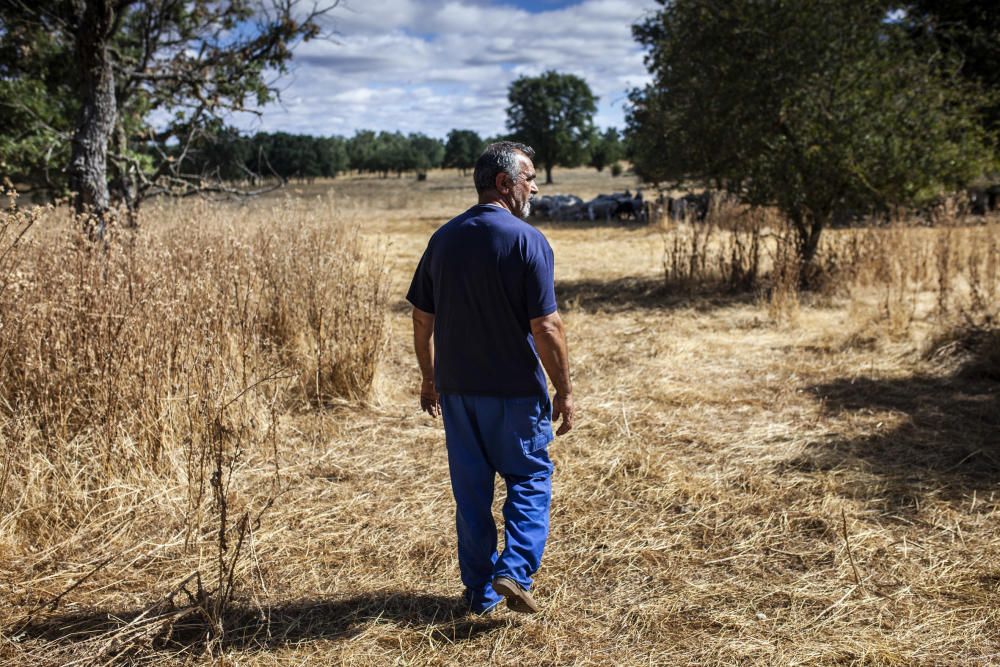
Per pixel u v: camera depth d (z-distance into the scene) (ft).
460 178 295.69
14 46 34.22
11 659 8.35
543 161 246.68
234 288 18.85
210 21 29.30
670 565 10.63
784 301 27.68
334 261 22.81
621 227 70.79
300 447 15.14
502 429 8.82
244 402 15.38
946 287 25.89
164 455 13.16
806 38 30.14
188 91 28.78
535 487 8.96
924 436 15.19
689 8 32.58
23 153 34.65
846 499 12.48
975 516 11.71
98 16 21.36
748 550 11.01
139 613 9.29
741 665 8.36
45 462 11.87
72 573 10.19
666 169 40.29
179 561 10.55
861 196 30.48
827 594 9.74
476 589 9.26
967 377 19.12
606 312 29.78
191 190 26.73
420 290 9.27
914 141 30.01
